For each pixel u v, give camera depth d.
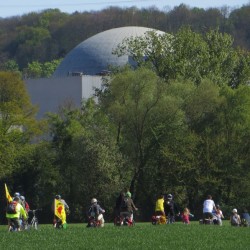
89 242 136.88
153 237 144.38
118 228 167.12
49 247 130.38
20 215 171.62
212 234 150.50
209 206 197.38
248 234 151.25
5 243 136.00
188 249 128.12
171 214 199.25
